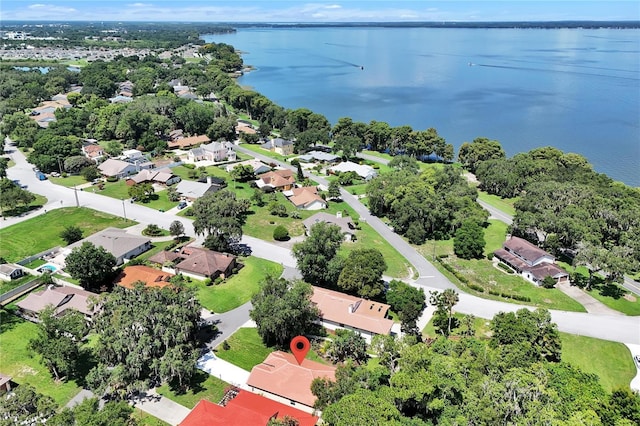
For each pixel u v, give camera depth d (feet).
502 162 529.04
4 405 187.42
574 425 166.61
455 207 418.72
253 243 383.86
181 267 327.67
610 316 294.87
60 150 545.03
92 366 240.32
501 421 174.81
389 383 205.77
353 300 283.79
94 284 306.96
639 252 342.23
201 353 252.21
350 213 455.63
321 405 201.87
